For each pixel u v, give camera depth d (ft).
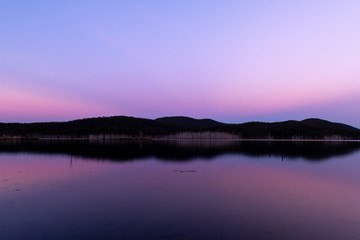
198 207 48.19
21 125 614.75
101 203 50.62
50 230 37.24
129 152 178.19
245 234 36.06
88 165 109.09
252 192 60.34
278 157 149.59
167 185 68.08
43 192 59.26
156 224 39.50
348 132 622.54
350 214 44.55
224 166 108.27
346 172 91.45
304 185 68.54
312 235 35.91
